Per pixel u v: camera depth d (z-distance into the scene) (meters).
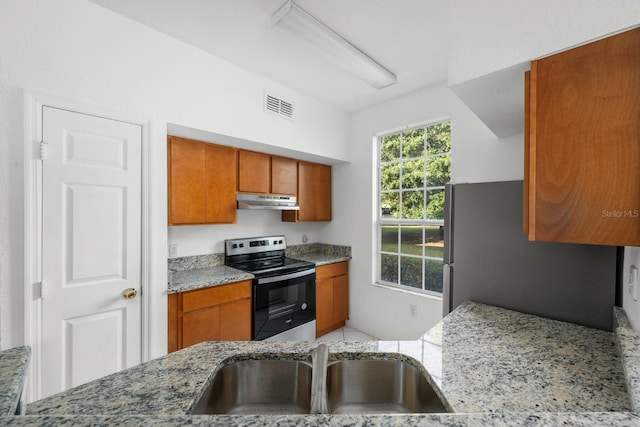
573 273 1.34
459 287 1.74
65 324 1.55
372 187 3.15
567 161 0.87
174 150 2.18
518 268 1.51
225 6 1.64
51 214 1.50
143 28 1.80
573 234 0.87
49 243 1.49
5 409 0.48
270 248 3.19
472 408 0.70
